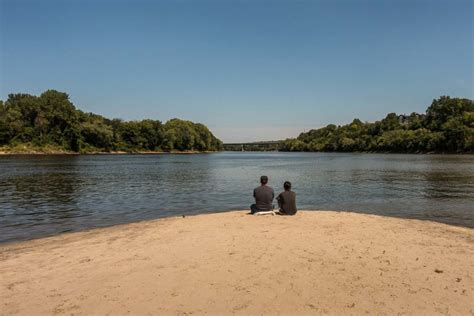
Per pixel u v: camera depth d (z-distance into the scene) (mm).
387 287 6668
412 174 43906
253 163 81438
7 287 7023
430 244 9812
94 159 93375
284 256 8445
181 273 7445
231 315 5652
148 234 11570
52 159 86938
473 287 6695
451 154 126062
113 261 8508
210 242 9859
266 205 14531
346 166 64812
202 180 36906
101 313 5777
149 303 6086
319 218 13680
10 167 55781
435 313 5699
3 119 114125
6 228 14203
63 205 20234
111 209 19078
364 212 18172
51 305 6117
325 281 6938
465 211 18250
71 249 10062
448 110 143875
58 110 120938
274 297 6254
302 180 36969
